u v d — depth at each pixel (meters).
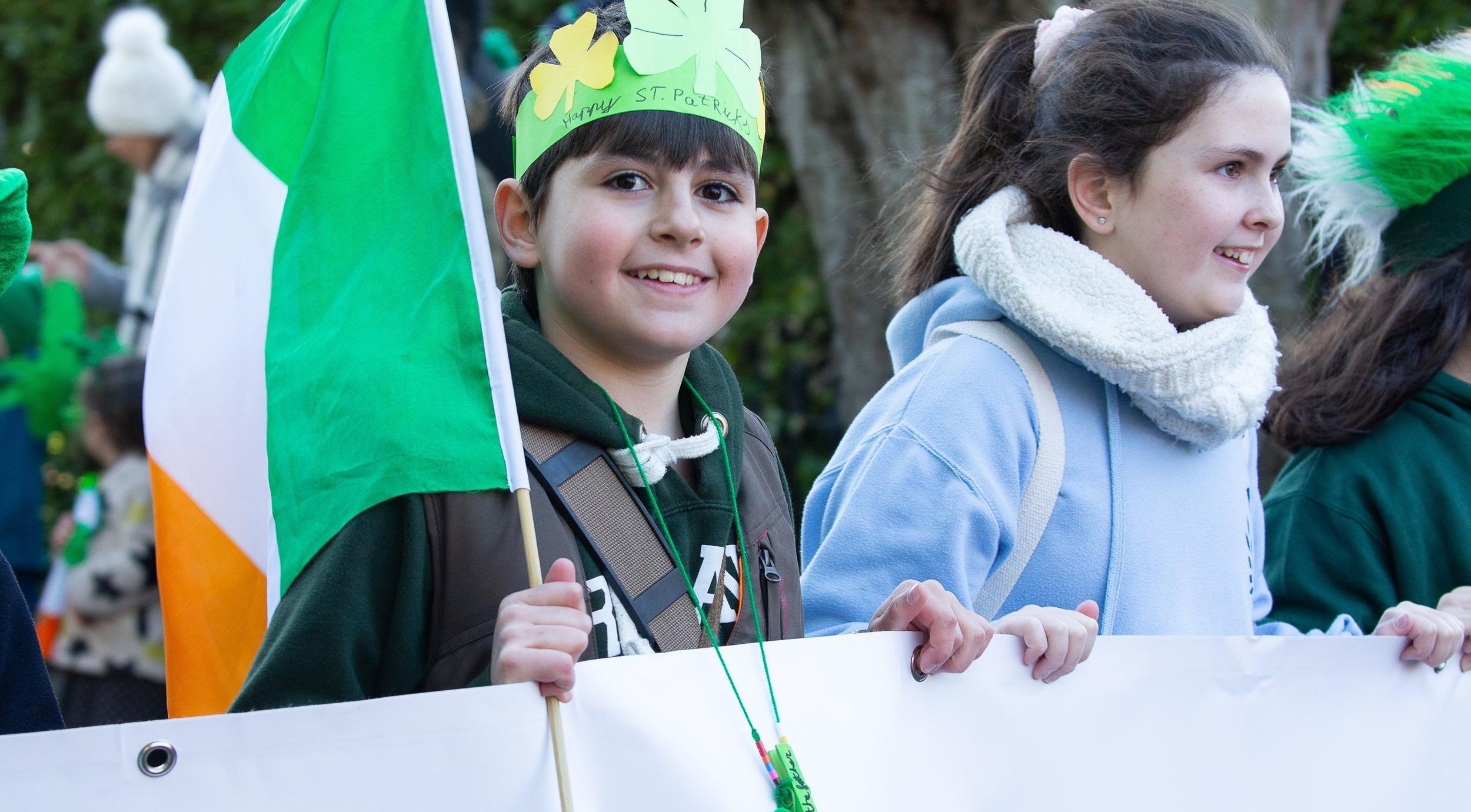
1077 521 2.79
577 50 2.45
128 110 6.91
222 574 2.56
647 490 2.42
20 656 2.47
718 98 2.45
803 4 6.42
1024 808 2.40
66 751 1.84
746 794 2.15
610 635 2.33
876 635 2.31
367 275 2.40
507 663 2.02
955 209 3.16
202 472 2.58
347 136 2.48
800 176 6.71
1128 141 2.89
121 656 5.03
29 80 11.69
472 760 2.01
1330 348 3.52
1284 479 3.51
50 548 6.09
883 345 6.61
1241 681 2.62
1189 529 2.90
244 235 2.60
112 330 6.97
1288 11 5.53
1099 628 2.77
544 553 2.31
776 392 8.23
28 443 5.95
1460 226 3.44
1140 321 2.81
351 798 1.95
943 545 2.64
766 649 2.22
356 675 2.22
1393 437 3.39
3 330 6.02
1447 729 2.82
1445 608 2.92
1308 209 4.47
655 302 2.43
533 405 2.41
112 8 11.14
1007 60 3.18
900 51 6.20
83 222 11.13
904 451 2.74
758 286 8.47
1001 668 2.41
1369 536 3.32
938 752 2.33
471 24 5.34
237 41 10.81
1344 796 2.70
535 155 2.50
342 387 2.32
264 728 1.93
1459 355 3.47
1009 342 2.88
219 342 2.58
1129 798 2.49
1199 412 2.83
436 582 2.24
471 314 2.29
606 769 2.09
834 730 2.24
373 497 2.22
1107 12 3.05
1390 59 4.15
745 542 2.55
